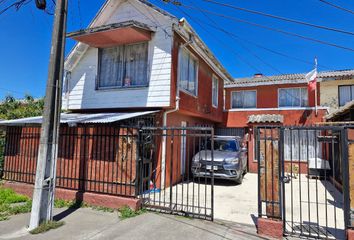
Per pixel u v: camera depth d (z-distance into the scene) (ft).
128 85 34.14
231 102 61.57
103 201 23.65
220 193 31.01
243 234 18.06
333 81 55.72
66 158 27.63
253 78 69.05
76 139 27.40
